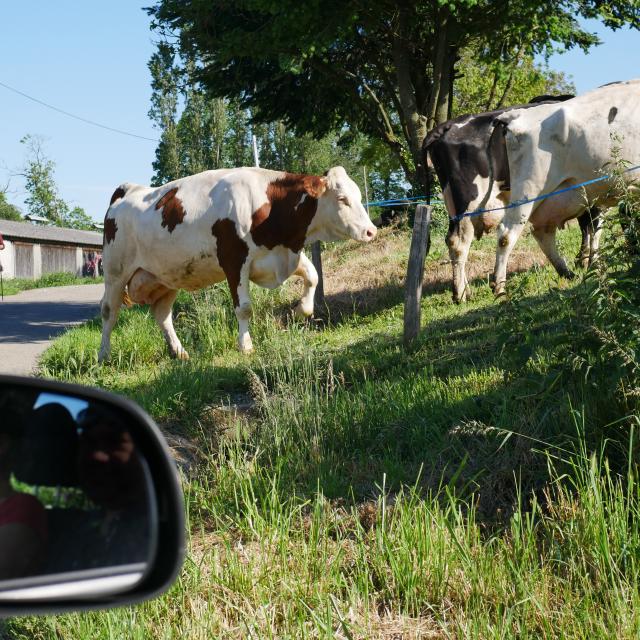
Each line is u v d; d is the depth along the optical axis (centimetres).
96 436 133
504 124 946
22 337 1495
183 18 1977
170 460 143
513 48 2148
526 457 408
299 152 7812
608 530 326
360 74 2289
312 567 343
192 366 825
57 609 123
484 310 884
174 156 7731
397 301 1175
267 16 1866
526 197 938
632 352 389
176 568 143
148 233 952
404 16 1908
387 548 339
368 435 514
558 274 996
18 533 120
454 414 502
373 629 300
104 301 1019
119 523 134
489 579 315
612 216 479
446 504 390
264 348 886
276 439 499
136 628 293
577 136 905
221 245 920
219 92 2208
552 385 446
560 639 271
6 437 121
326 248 2066
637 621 269
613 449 396
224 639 297
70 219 9862
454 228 1040
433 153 1060
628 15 1933
